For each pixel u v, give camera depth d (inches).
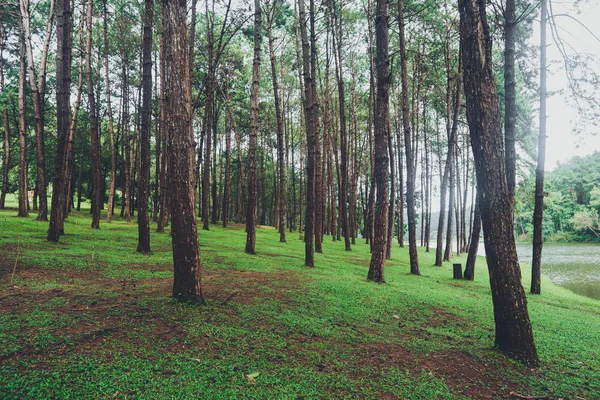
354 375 163.9
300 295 298.5
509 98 466.0
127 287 273.6
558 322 307.7
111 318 194.4
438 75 853.2
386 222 442.0
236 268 428.1
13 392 117.1
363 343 207.0
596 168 2459.4
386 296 330.6
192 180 235.9
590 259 1359.5
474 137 209.9
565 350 229.5
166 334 181.0
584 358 217.2
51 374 130.2
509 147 468.4
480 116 207.3
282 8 796.0
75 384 126.2
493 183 203.9
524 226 2694.4
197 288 236.4
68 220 847.1
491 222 205.5
